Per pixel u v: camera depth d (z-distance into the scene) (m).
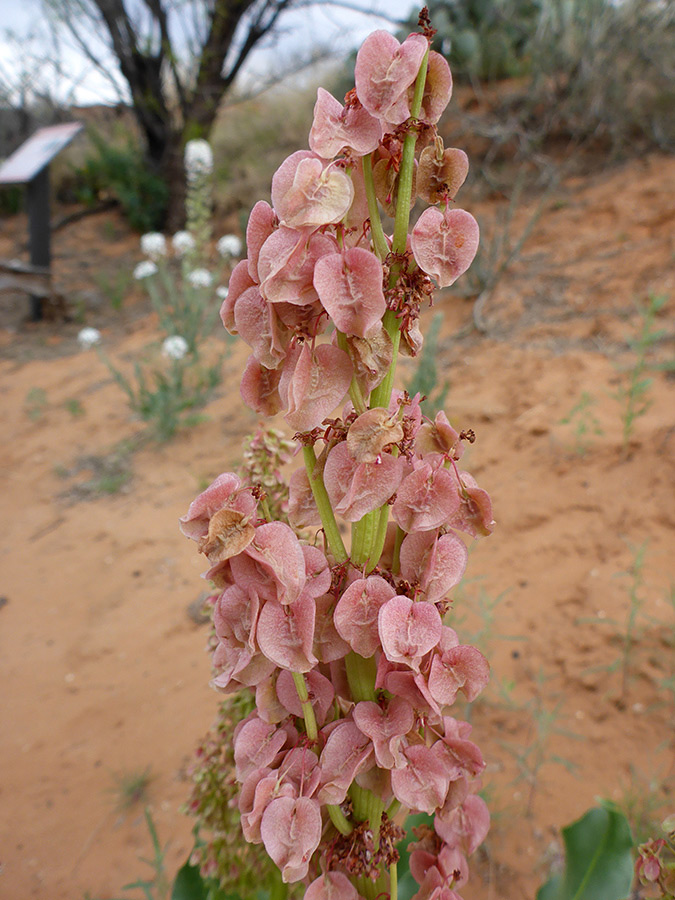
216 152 11.36
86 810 2.55
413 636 0.90
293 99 11.41
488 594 3.13
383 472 0.90
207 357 6.41
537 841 2.16
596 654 2.74
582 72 7.68
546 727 2.46
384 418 0.86
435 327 3.83
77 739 2.86
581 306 5.27
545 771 2.38
